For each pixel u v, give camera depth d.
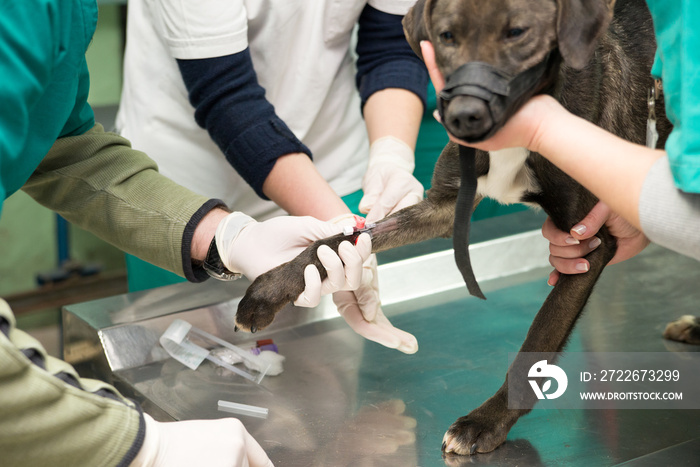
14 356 0.83
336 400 1.31
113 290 4.07
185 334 1.45
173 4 1.70
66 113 1.15
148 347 1.44
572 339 1.53
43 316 3.84
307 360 1.46
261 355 1.43
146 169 1.51
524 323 1.59
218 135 1.78
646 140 1.38
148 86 2.08
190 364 1.42
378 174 1.76
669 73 0.88
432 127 2.40
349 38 2.07
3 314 0.90
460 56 1.02
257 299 1.30
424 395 1.33
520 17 1.00
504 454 1.15
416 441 1.19
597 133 0.94
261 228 1.41
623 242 1.43
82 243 4.21
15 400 0.85
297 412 1.28
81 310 1.50
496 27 1.00
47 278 3.97
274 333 1.57
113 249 4.30
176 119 2.07
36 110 1.08
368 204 1.70
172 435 0.99
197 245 1.42
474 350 1.49
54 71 1.08
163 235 1.40
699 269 1.85
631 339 1.52
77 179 1.46
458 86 0.97
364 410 1.28
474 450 1.15
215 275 1.44
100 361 1.43
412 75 2.03
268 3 1.90
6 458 0.89
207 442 0.98
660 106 1.39
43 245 4.11
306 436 1.20
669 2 0.87
